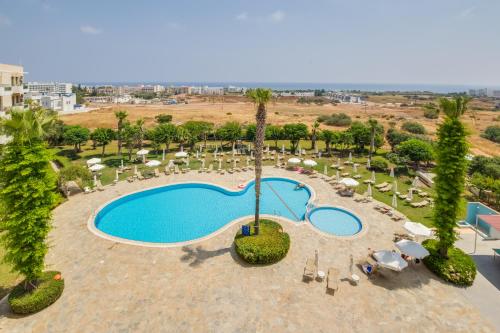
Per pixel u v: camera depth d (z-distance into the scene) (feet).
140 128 144.36
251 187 110.01
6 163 43.65
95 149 169.27
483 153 193.77
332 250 64.18
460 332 43.19
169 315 45.37
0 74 131.44
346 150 164.45
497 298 50.39
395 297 50.03
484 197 96.17
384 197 95.71
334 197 95.71
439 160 56.75
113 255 61.26
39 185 44.42
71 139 151.84
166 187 104.99
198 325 43.50
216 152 148.97
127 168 125.49
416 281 54.34
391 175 115.75
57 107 351.05
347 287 52.29
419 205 86.99
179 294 49.88
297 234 71.10
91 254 61.46
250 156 147.13
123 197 94.22
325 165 125.39
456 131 55.01
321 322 44.34
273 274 55.52
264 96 58.59
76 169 94.22
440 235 57.21
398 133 168.86
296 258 61.00
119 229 77.61
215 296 49.47
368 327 43.60
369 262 56.85
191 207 91.76
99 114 337.11
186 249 63.98
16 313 45.29
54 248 63.46
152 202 95.09
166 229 77.87
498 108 503.20
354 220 81.87
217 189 105.81
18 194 43.70
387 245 66.28
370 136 151.23
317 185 107.24
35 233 45.52
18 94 140.56
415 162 134.00
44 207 46.03
